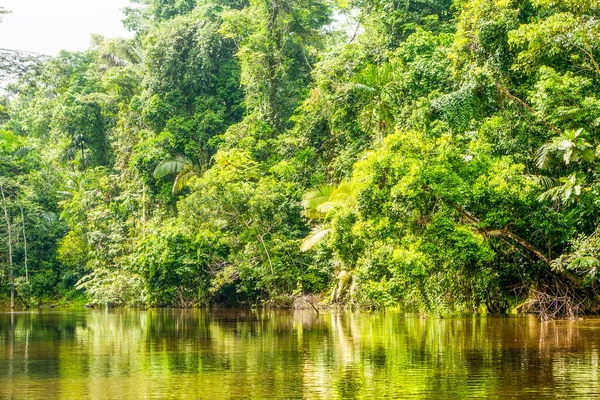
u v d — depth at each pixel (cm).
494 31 2450
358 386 926
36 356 1338
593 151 2012
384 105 2862
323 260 3294
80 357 1314
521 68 2455
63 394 896
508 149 2295
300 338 1642
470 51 2598
